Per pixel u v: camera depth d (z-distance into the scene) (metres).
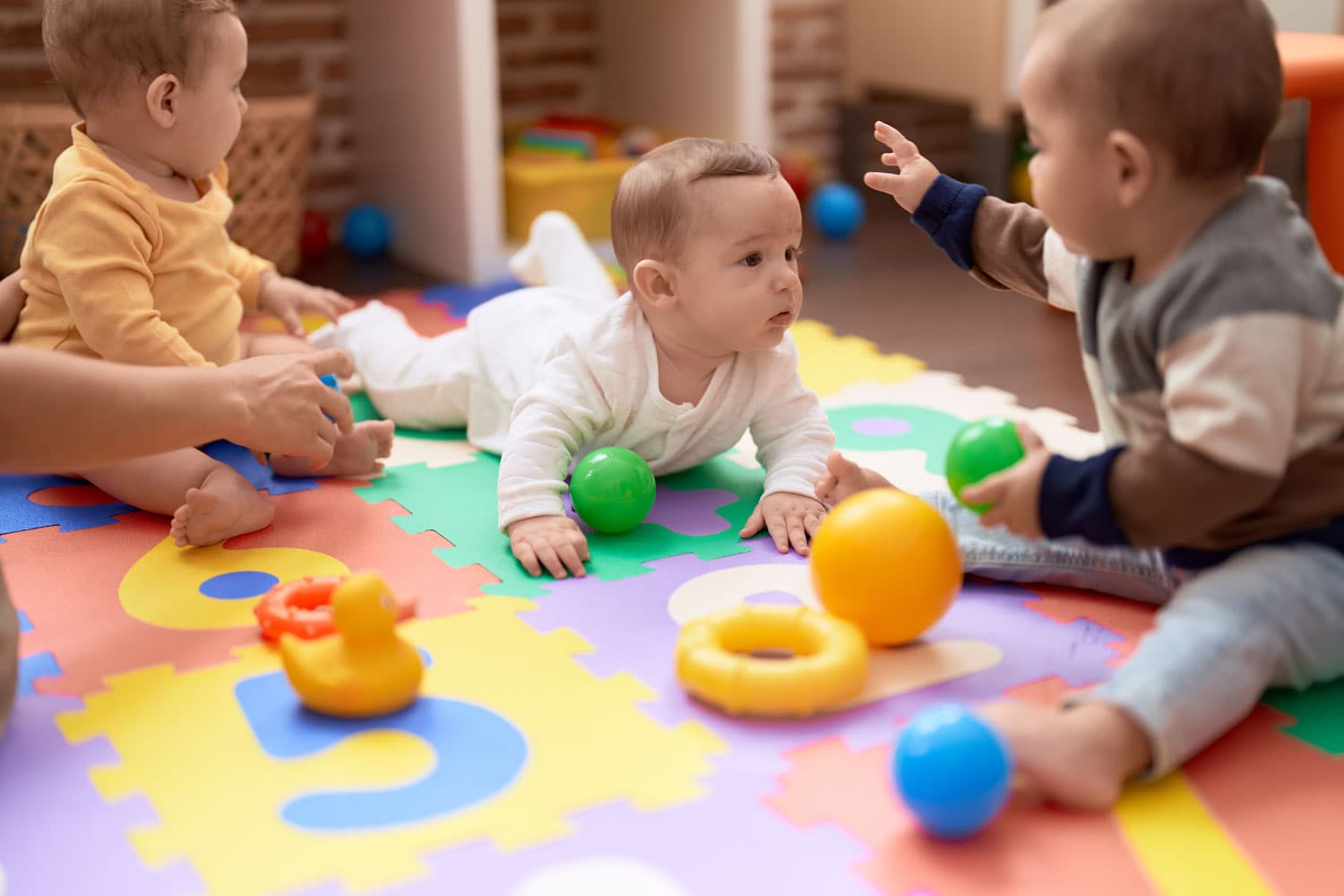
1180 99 0.79
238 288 1.46
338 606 0.86
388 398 1.48
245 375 0.99
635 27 2.52
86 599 1.04
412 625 0.99
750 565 1.11
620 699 0.89
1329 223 1.63
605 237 2.24
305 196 2.30
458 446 1.42
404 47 2.16
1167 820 0.77
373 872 0.71
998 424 0.93
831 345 1.75
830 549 0.93
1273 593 0.85
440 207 2.14
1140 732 0.78
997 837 0.75
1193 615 0.84
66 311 1.25
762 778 0.80
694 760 0.82
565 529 1.11
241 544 1.15
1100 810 0.77
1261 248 0.81
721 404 1.24
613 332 1.20
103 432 0.85
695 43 2.34
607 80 2.66
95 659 0.94
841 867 0.72
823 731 0.85
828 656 0.87
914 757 0.73
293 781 0.79
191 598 1.04
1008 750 0.74
